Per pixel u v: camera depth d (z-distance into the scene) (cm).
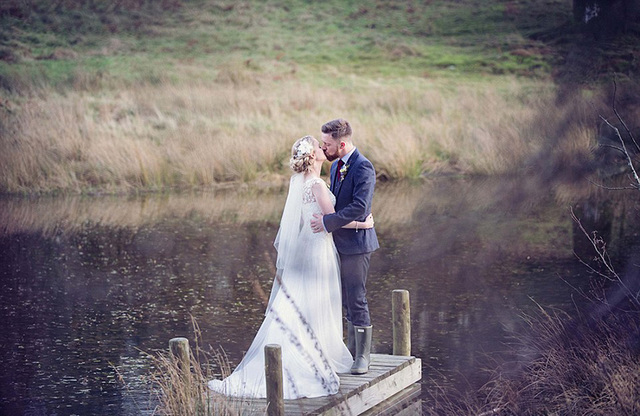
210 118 2062
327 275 564
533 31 2916
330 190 575
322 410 511
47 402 616
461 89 2400
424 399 598
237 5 3281
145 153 1691
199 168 1708
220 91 2294
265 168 1759
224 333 791
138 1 3180
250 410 508
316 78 2573
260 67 2678
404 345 640
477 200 1461
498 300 872
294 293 561
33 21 2914
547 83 2377
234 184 1703
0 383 657
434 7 3284
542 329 674
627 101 1202
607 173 1451
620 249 1066
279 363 494
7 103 2025
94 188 1642
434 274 1005
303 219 562
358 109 2195
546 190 1491
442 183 1655
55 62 2580
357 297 575
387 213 1388
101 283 985
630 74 1280
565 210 1354
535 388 573
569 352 598
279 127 1931
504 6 3194
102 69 2516
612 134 1327
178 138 1838
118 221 1360
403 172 1747
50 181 1638
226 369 682
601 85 1356
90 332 798
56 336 786
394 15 3244
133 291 951
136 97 2198
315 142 567
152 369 690
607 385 529
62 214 1410
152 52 2806
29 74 2366
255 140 1816
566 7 3070
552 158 1506
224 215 1409
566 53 2652
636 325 598
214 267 1062
